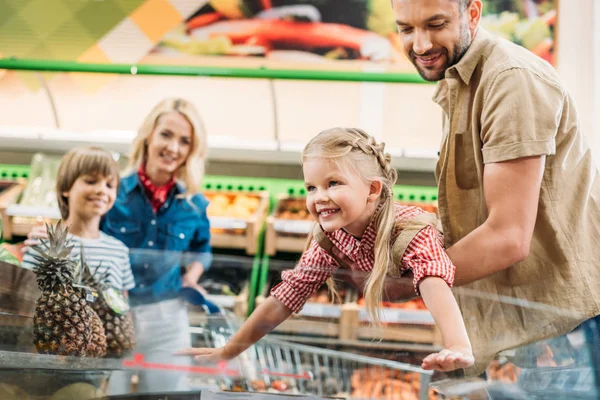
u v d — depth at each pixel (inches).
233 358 49.9
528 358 50.4
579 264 68.3
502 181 65.1
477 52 69.2
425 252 56.9
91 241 55.4
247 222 148.8
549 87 67.0
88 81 179.0
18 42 178.4
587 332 52.3
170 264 54.7
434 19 67.1
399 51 171.8
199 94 179.8
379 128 176.9
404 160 163.9
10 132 170.1
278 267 55.4
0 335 49.6
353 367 48.7
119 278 53.3
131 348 50.2
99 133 173.2
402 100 176.4
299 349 49.9
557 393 47.1
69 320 49.8
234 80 178.1
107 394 48.9
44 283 50.7
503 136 65.2
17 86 179.5
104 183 112.2
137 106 179.2
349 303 51.4
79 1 177.9
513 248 63.6
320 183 58.1
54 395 48.7
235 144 167.6
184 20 176.4
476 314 54.1
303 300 52.4
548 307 53.4
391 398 47.2
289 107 178.7
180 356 50.0
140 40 177.0
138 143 139.6
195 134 141.0
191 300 53.7
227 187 167.2
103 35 177.6
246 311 52.9
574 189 70.4
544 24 166.7
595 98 162.2
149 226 135.3
